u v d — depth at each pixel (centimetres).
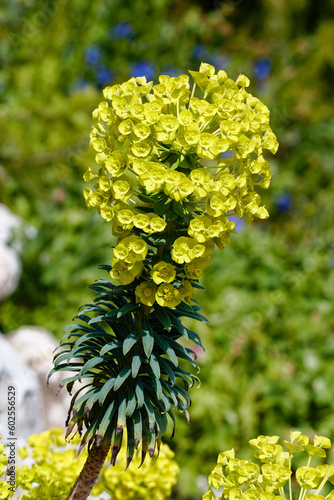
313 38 561
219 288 395
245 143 99
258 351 374
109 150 102
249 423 347
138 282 104
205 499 113
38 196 416
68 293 372
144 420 107
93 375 111
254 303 391
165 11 552
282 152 561
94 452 110
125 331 109
